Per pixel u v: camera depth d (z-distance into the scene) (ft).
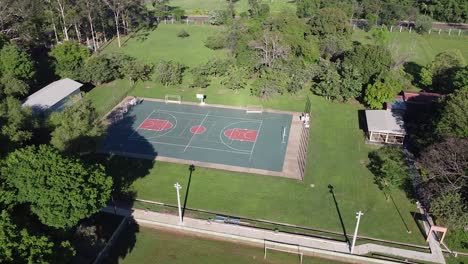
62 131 199.52
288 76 321.73
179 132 269.44
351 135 262.88
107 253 178.19
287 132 267.80
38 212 144.97
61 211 145.28
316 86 322.96
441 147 196.54
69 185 147.54
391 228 187.62
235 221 191.31
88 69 325.42
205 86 331.57
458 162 189.06
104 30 455.22
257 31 380.37
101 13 433.07
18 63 294.25
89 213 156.04
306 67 328.29
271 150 248.11
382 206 200.95
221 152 246.88
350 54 314.96
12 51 294.46
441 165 190.90
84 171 155.43
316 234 184.65
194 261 174.91
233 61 354.33
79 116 212.02
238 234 185.26
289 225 190.08
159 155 244.42
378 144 251.60
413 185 213.46
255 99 313.73
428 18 473.67
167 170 230.48
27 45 372.79
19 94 284.41
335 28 386.11
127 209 200.75
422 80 316.60
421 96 287.89
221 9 545.03
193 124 279.49
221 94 322.96
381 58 301.22
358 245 178.50
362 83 302.25
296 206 201.87
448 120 211.00
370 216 194.59
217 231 187.11
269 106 302.86
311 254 178.09
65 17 393.29
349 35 396.37
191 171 229.45
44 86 327.88
